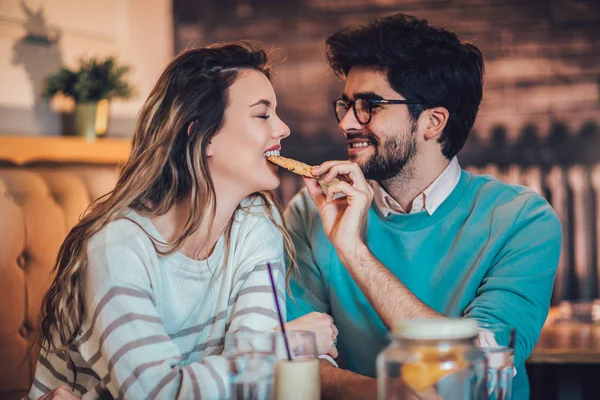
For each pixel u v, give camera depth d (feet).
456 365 3.05
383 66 5.73
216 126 4.81
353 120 5.86
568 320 8.29
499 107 14.44
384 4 14.76
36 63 10.24
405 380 3.07
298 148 15.16
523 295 5.41
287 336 3.59
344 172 5.28
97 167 9.36
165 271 4.76
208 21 15.28
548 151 14.29
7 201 7.70
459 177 5.97
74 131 10.21
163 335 4.34
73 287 4.58
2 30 9.73
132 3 12.09
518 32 14.37
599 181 13.91
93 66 10.05
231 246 5.21
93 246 4.53
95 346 4.47
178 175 4.83
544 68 14.32
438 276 5.76
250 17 15.19
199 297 4.99
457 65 5.79
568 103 14.24
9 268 7.57
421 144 5.82
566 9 14.21
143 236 4.63
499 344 3.66
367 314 5.86
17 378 7.59
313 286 6.13
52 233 8.04
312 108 15.08
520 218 5.68
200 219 4.78
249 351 3.45
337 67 6.09
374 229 5.99
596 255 13.83
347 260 5.23
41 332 5.05
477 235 5.73
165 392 4.08
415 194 5.94
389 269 5.73
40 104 10.25
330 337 4.97
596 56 14.16
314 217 6.23
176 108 4.76
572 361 6.09
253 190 4.99
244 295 5.14
